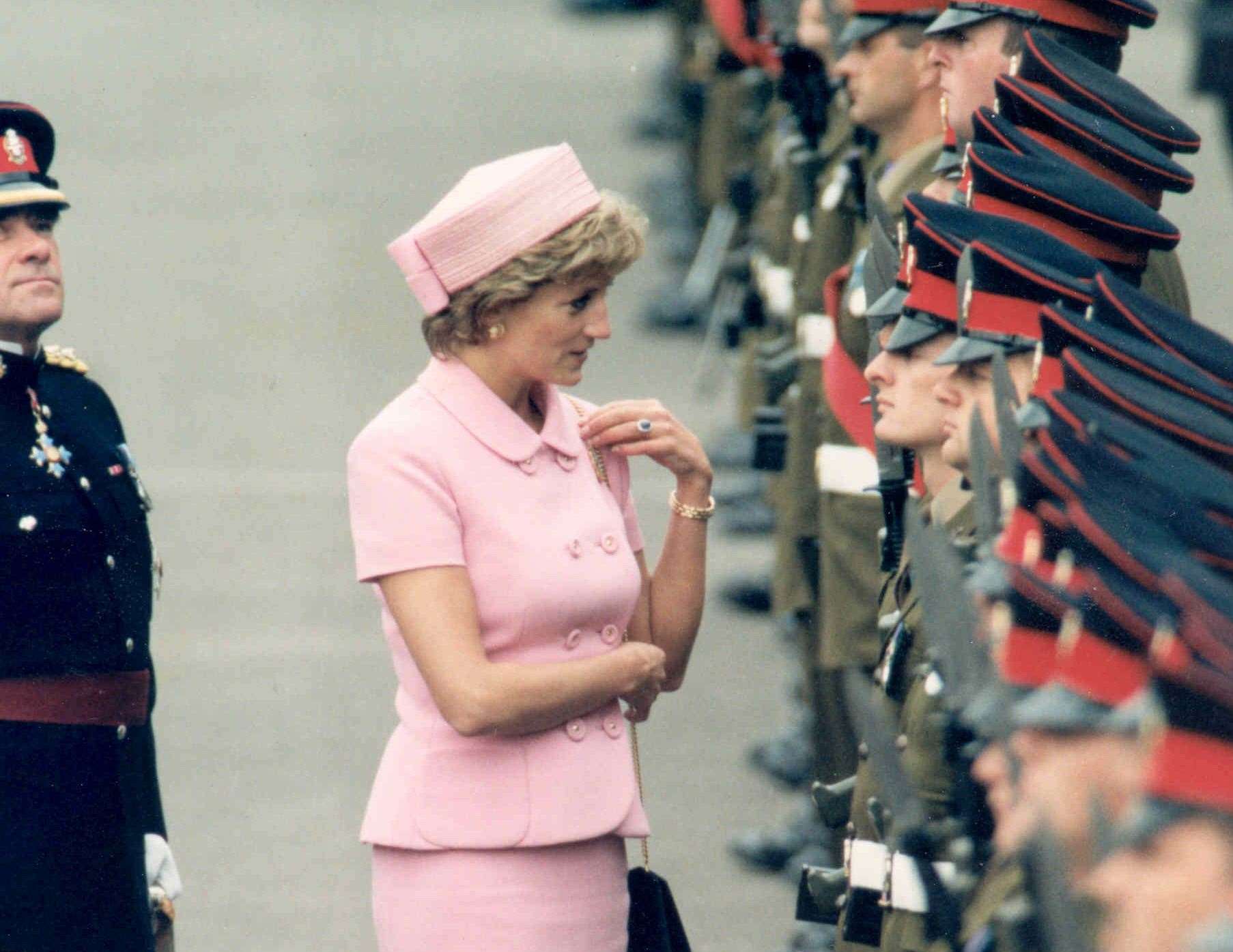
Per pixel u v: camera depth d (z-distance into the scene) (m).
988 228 12.86
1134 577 8.23
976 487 10.24
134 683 14.94
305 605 30.94
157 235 55.53
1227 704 7.14
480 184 13.18
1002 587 9.16
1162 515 8.57
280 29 87.06
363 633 29.84
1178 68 37.84
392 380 42.56
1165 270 15.42
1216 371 11.25
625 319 47.34
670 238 51.09
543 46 81.94
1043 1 15.43
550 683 12.98
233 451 38.19
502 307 13.16
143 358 44.44
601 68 77.19
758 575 31.02
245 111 70.81
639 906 13.75
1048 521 9.27
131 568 15.05
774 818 23.69
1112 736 7.84
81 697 14.56
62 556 14.55
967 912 10.02
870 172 19.77
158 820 15.66
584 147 62.91
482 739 13.25
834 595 19.61
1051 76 14.38
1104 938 7.39
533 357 13.26
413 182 60.47
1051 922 7.55
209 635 29.73
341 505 35.38
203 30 86.44
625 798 13.55
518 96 71.94
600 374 42.88
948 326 12.95
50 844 14.38
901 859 12.45
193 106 71.69
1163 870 7.16
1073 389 10.47
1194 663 7.27
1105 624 8.07
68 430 15.05
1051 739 8.00
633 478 35.84
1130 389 10.26
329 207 57.97
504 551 13.18
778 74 26.47
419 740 13.43
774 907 21.56
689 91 46.19
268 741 25.97
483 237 13.03
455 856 13.23
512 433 13.38
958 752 9.97
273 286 50.41
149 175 62.31
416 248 13.19
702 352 44.53
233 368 43.56
